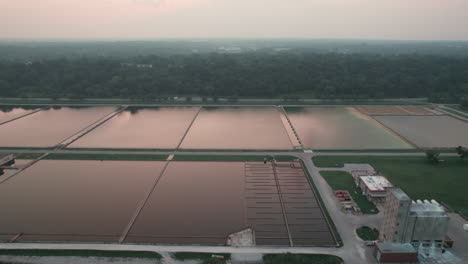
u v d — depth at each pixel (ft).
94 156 296.51
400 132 371.15
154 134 361.10
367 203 216.74
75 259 159.84
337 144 332.39
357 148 321.52
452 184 244.83
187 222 195.93
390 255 157.79
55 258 160.25
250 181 251.60
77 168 272.51
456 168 273.95
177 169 272.31
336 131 376.48
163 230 187.93
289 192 234.79
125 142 334.03
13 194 228.02
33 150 309.42
